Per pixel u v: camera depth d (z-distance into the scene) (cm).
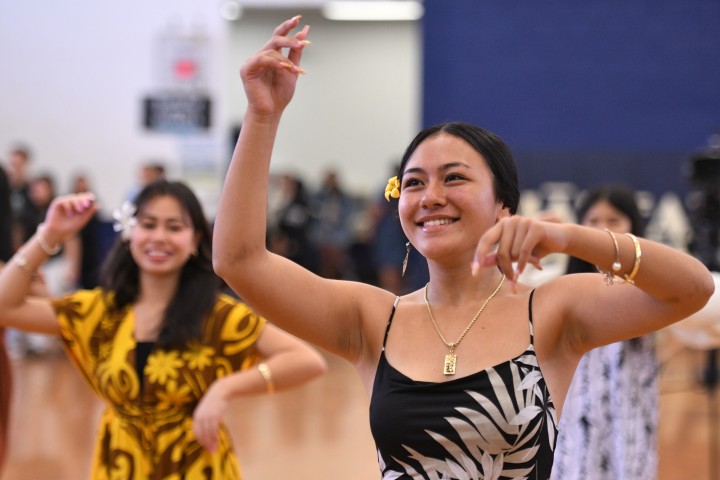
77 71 2697
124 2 2691
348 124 3644
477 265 364
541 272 917
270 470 1185
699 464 1245
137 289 673
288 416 1541
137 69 2694
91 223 2191
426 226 441
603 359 762
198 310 652
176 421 639
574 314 436
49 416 1505
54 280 2169
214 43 2688
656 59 2516
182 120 2686
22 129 2698
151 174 2214
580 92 2534
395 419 426
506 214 455
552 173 2527
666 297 402
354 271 2941
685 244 1844
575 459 755
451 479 418
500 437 415
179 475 632
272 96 432
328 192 2878
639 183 2498
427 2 2577
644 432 759
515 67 2555
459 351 435
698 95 2502
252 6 3453
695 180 1667
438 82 2580
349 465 1213
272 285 443
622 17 2520
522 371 424
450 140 442
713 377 1767
